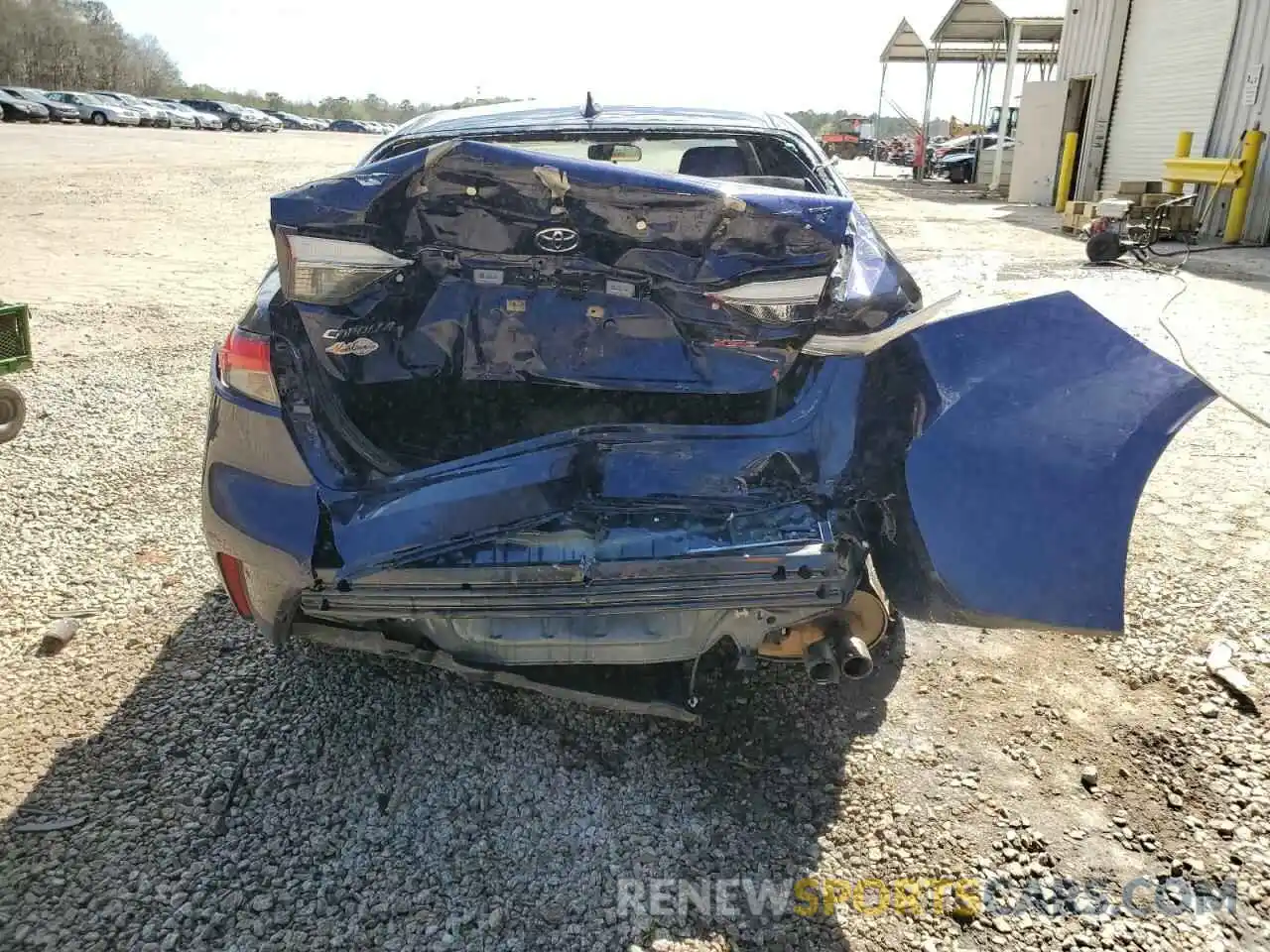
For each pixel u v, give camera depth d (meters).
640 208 2.12
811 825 2.35
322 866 2.20
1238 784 2.46
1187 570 3.53
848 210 2.13
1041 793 2.45
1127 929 2.05
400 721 2.70
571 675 2.66
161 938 2.00
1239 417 5.18
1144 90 15.56
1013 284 2.69
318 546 2.18
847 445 2.28
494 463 2.24
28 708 2.71
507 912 2.09
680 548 2.10
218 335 6.98
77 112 41.88
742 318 2.26
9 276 8.90
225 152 28.95
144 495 4.16
